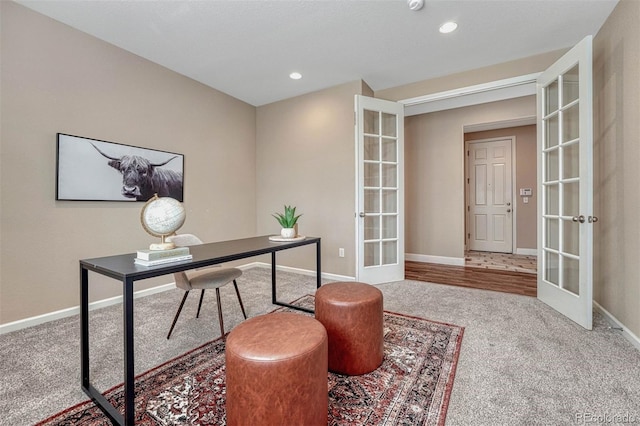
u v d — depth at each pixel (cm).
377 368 167
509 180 562
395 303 277
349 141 362
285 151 420
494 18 235
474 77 324
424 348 189
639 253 187
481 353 182
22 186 223
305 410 113
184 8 223
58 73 240
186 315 252
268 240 242
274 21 240
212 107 378
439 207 489
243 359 111
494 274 397
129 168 288
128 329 121
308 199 399
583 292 217
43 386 153
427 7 222
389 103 359
